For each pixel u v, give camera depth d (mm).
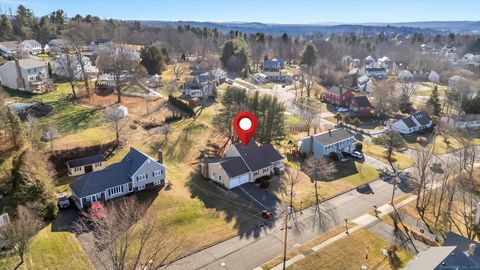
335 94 103500
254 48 163750
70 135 60219
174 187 49938
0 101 56188
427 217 45312
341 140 65812
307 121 81938
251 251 37781
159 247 33531
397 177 56531
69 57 85562
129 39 178875
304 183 54219
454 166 57156
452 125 81438
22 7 150000
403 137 78188
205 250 37656
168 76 118000
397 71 154500
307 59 148625
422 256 31188
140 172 47688
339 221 44094
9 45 117875
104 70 95312
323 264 35750
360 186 54125
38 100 76000
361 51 197375
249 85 120688
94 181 44781
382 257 37156
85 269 32906
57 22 161625
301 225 42875
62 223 40375
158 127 70750
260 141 66438
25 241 32438
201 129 71938
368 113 95188
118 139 60438
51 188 43125
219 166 51406
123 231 33938
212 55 155500
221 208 45844
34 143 52375
